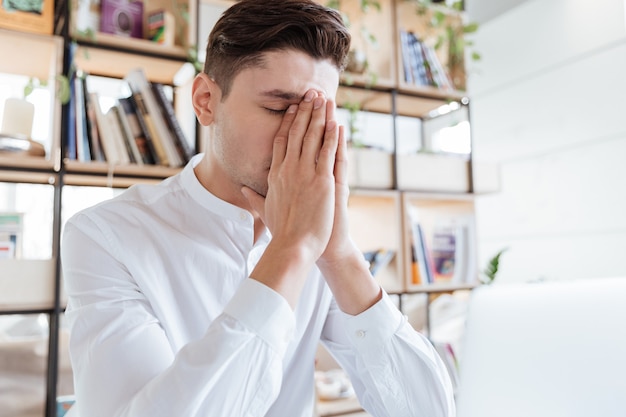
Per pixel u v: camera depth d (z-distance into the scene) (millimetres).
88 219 833
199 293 880
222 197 913
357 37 2484
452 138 2762
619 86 2508
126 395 682
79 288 788
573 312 603
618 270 2479
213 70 837
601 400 562
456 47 2545
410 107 2654
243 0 824
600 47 2596
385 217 2275
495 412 638
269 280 708
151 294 826
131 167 1760
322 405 1940
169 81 2133
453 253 2457
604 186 2553
